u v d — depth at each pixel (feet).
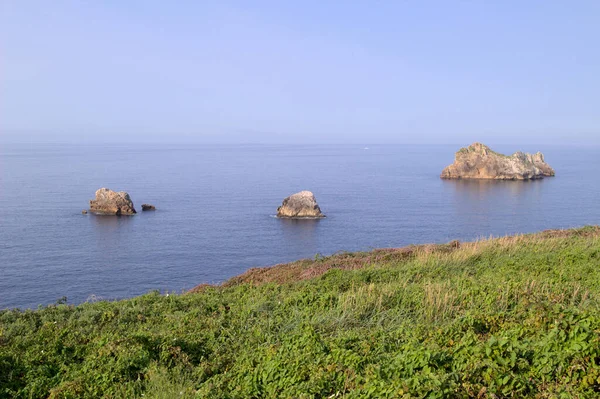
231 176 570.05
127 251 204.44
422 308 47.34
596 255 67.62
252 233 241.96
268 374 32.91
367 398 26.16
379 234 234.99
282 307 53.21
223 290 70.59
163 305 60.34
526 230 237.45
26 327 51.96
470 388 25.91
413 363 29.12
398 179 521.65
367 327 44.98
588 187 426.92
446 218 276.00
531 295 44.88
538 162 542.57
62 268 177.37
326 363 32.96
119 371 37.27
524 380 26.23
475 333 36.47
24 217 280.10
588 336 28.17
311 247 210.79
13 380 37.88
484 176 508.12
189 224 266.36
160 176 563.48
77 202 337.72
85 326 52.13
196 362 41.24
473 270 67.41
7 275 167.73
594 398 24.54
